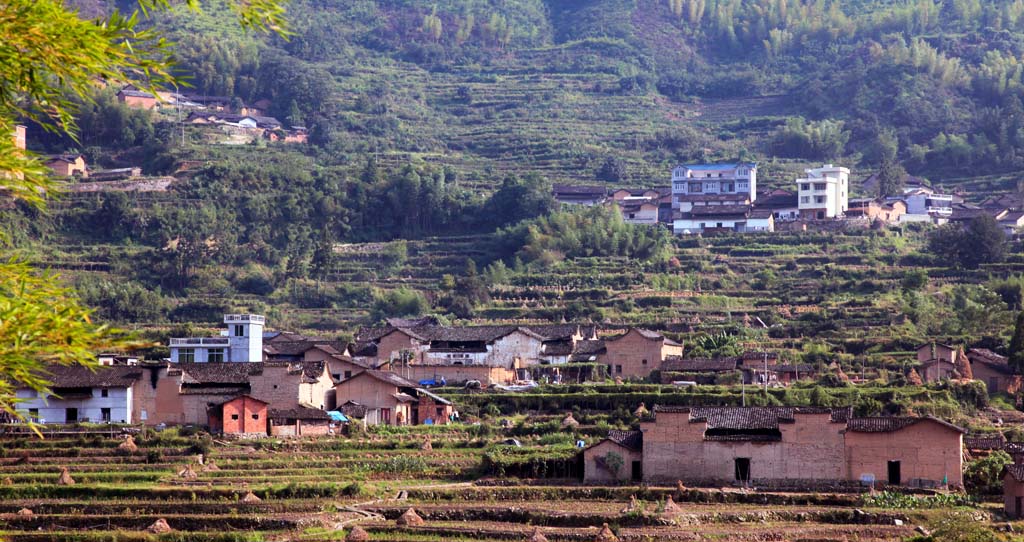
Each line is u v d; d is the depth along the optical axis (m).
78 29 34.31
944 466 143.88
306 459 161.38
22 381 35.28
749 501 140.62
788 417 149.38
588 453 153.38
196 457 159.75
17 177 36.25
